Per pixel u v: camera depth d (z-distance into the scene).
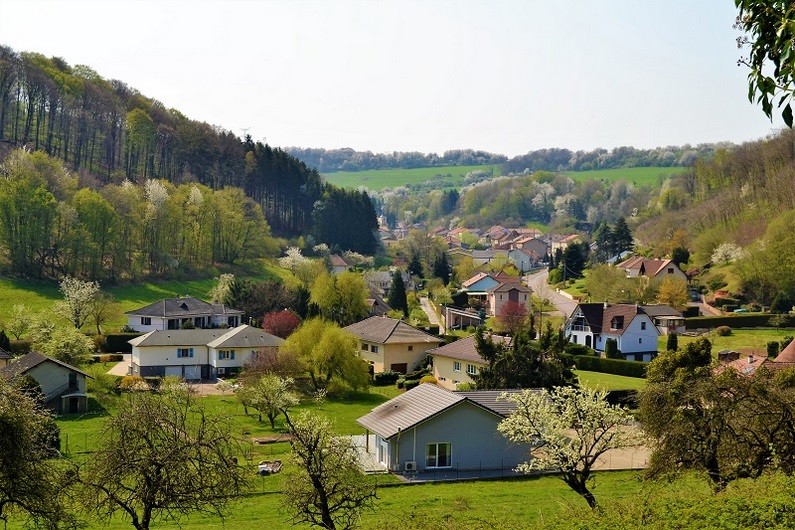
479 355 64.69
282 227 196.50
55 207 118.00
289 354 74.56
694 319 104.44
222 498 25.83
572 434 44.41
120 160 183.25
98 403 68.94
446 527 24.75
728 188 162.25
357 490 28.02
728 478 27.02
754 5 12.48
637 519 19.53
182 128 196.88
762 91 12.44
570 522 20.97
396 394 76.75
